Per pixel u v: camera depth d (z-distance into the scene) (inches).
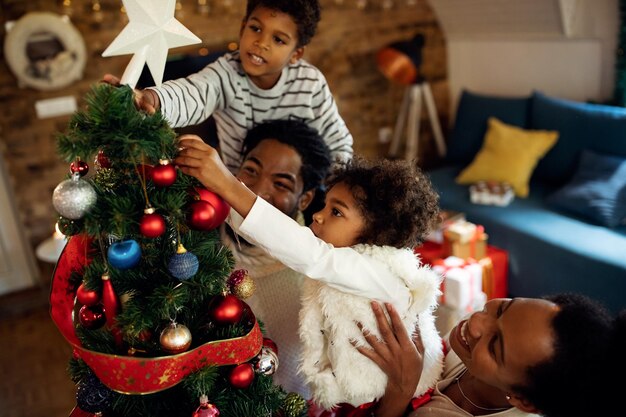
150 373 27.4
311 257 32.8
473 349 33.8
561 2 134.4
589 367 30.1
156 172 27.2
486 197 128.1
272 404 33.4
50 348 120.6
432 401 37.9
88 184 26.9
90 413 33.0
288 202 45.3
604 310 32.3
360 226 36.8
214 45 141.0
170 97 40.3
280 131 45.4
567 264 107.8
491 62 165.9
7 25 122.3
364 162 38.6
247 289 33.2
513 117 142.5
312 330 37.1
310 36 51.9
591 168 120.0
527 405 32.9
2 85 125.6
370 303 35.5
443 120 184.1
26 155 131.6
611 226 111.6
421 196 37.6
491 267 109.5
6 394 106.0
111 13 130.6
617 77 130.9
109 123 26.1
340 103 165.9
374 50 166.4
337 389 36.5
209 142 72.6
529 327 31.1
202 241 30.5
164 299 27.6
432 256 105.6
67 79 128.0
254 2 50.1
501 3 148.2
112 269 28.9
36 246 138.1
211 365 29.5
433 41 175.3
